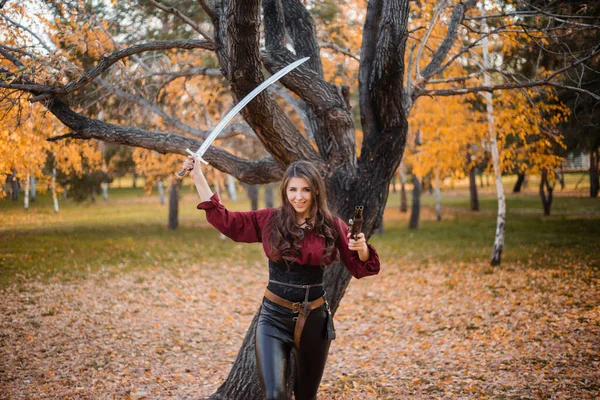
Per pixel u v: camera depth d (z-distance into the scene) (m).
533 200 31.69
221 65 3.84
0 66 5.03
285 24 4.74
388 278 11.44
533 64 9.06
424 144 11.73
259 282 11.40
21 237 16.27
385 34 4.03
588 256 11.50
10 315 7.76
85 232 18.72
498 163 11.34
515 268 11.00
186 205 35.31
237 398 3.92
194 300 9.55
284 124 4.00
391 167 4.35
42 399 4.62
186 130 5.69
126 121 6.91
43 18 4.92
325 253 2.72
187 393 4.95
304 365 2.84
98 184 16.56
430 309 8.52
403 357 6.16
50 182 12.41
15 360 5.78
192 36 7.35
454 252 14.03
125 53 3.95
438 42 7.08
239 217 2.81
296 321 2.73
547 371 5.04
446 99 10.55
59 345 6.45
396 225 21.98
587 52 6.32
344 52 5.77
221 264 13.41
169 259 13.79
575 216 20.77
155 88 6.64
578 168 29.03
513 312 7.68
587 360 5.27
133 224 22.56
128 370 5.63
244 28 3.04
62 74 3.99
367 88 4.52
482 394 4.60
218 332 7.59
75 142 7.22
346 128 4.24
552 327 6.65
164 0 6.77
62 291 9.55
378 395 4.85
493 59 9.12
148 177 16.47
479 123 11.11
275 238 2.72
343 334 7.61
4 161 6.37
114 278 10.98
